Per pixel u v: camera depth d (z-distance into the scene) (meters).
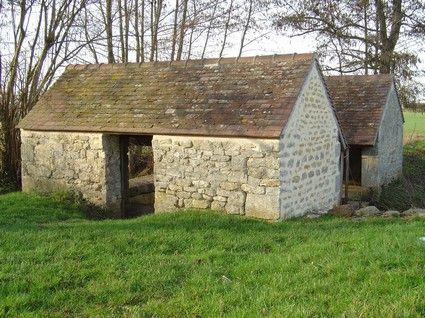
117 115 11.49
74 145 12.01
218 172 10.04
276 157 9.34
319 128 11.35
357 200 15.22
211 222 9.02
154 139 10.80
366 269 5.39
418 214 10.16
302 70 10.49
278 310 4.54
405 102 22.55
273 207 9.43
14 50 15.10
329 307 4.58
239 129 9.63
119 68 13.21
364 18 22.67
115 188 11.96
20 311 4.81
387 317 4.16
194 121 10.34
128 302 5.07
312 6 22.95
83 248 6.93
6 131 14.91
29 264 6.10
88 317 4.73
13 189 14.55
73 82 13.34
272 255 6.49
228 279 5.63
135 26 21.45
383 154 17.61
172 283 5.56
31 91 15.23
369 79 18.16
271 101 9.99
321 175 11.62
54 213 10.66
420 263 5.37
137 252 6.88
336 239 7.16
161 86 11.91
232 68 11.49
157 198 10.88
